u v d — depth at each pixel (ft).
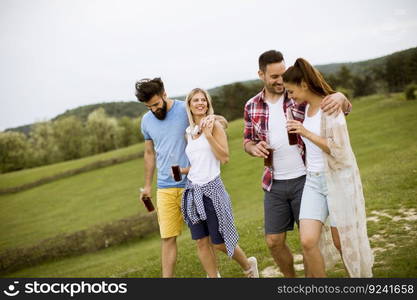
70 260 59.72
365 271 12.30
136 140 271.49
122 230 62.54
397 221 20.99
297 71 12.09
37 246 63.57
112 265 42.11
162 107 15.83
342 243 11.89
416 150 56.34
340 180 11.90
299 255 19.10
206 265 15.46
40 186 137.80
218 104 181.68
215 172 14.74
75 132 270.05
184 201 15.10
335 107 11.56
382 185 32.22
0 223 103.65
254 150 14.01
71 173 142.00
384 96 141.28
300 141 13.32
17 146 255.70
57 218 99.09
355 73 155.84
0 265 60.34
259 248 21.62
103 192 114.21
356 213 11.98
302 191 13.60
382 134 95.96
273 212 14.16
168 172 16.25
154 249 42.86
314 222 12.10
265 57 13.51
